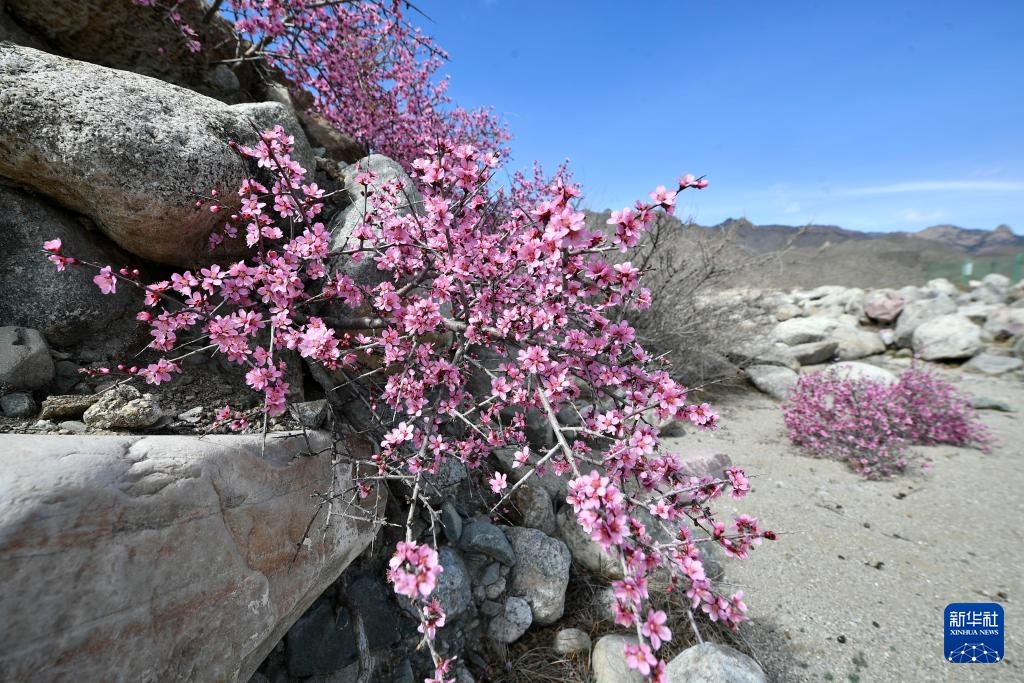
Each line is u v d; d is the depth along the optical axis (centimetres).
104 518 135
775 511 380
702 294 676
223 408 231
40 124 218
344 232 309
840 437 471
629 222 178
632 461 195
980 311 948
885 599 290
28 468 131
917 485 423
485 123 650
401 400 256
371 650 224
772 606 286
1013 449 496
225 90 452
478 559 269
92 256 251
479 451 277
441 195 240
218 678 156
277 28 428
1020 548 332
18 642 117
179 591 148
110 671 130
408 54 559
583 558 300
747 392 677
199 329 271
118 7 368
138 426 205
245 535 172
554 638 260
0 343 212
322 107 530
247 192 241
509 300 254
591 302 268
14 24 334
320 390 292
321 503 207
